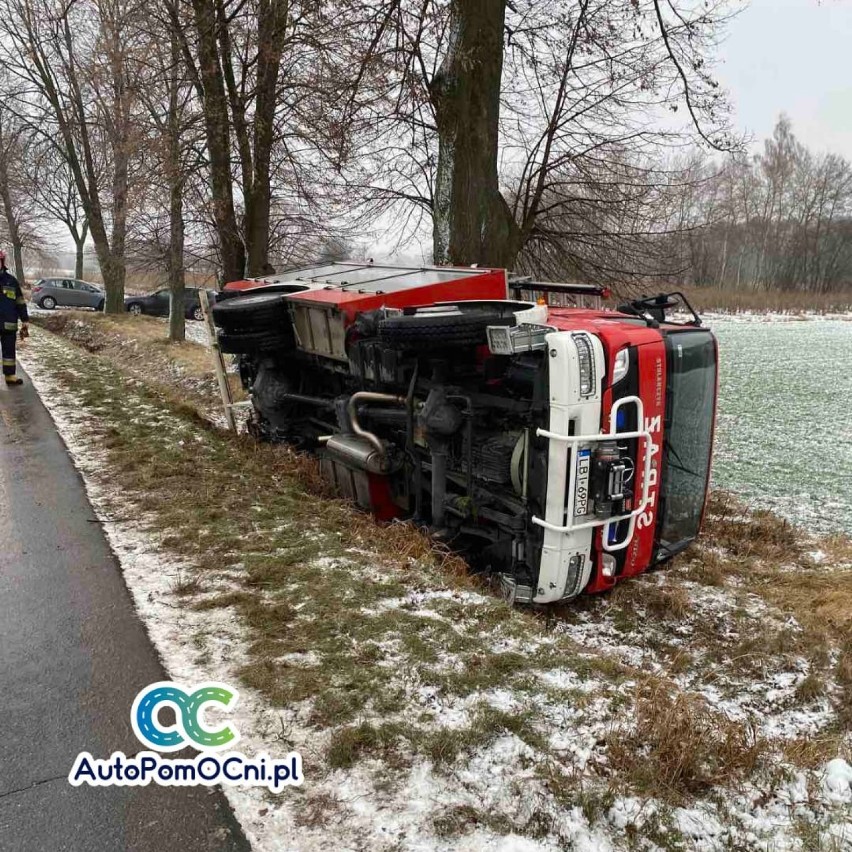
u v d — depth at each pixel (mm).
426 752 2865
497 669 3520
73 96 27750
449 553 5367
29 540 4977
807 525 8078
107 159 25797
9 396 9805
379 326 5398
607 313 5973
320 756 2861
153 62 13539
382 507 6379
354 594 4215
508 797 2666
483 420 5398
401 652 3605
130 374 15000
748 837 2623
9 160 33344
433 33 9516
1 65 27953
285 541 5023
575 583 4891
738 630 5023
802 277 67312
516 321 4836
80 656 3545
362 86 9961
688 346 5418
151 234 18156
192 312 32969
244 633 3752
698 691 4227
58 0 21641
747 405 15609
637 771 2838
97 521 5355
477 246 10250
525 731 3037
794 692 4203
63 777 2752
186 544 4906
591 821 2590
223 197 13742
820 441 12273
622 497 4762
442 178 10258
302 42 11305
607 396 4699
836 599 5629
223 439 8242
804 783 2990
